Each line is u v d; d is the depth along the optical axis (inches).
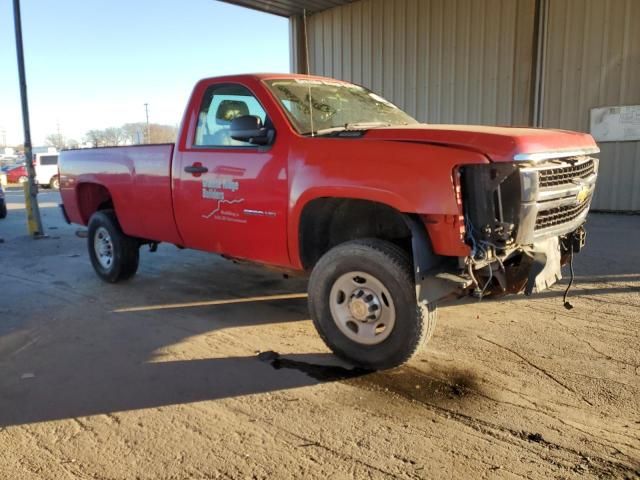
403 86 560.1
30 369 163.2
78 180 267.1
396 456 114.7
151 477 109.3
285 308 219.3
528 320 196.7
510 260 154.4
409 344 147.7
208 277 273.3
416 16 539.8
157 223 221.1
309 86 193.8
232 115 189.5
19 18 423.5
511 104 497.7
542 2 466.6
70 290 254.2
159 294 243.6
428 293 141.9
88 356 172.6
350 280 157.6
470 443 119.0
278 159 169.5
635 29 436.1
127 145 233.1
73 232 464.1
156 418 132.7
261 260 183.0
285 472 110.0
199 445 120.5
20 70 424.8
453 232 137.6
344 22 590.9
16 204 799.7
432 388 145.4
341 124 183.5
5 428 129.2
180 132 205.3
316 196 158.1
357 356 157.4
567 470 108.8
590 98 462.9
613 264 275.9
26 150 430.9
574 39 461.4
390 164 143.4
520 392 142.0
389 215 169.2
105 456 117.0
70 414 135.4
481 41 504.4
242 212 182.1
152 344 181.8
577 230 174.6
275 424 128.7
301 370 158.7
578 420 127.7
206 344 180.9
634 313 201.8
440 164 135.9
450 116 534.3
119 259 254.7
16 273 295.3
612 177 463.5
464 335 182.9
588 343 173.9
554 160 148.7
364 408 135.6
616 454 113.9
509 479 106.3
